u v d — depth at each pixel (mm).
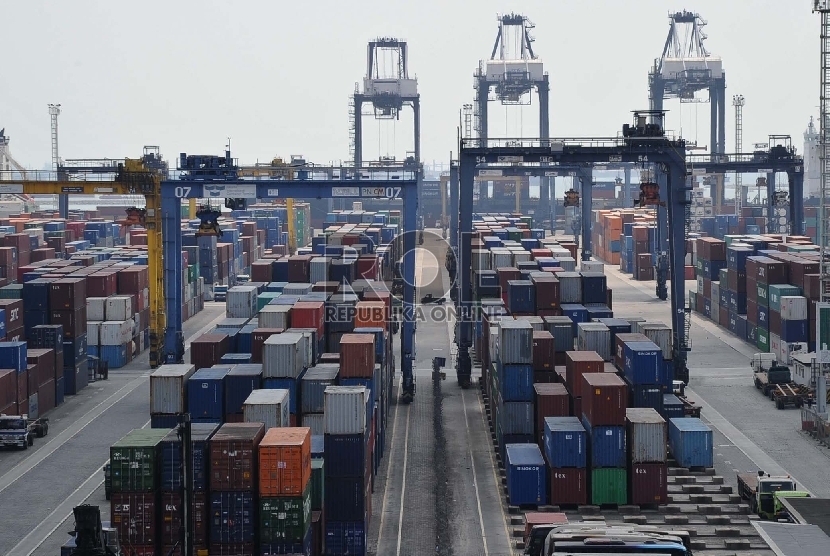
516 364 123562
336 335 154250
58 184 187125
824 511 90938
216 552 88250
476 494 120062
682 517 109250
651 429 111000
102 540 63594
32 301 169875
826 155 160000
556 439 111688
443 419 156500
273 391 107625
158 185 188875
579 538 61969
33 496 118750
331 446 99875
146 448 88312
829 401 156500
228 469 88000
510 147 183250
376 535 107125
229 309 168500
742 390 172875
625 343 129375
